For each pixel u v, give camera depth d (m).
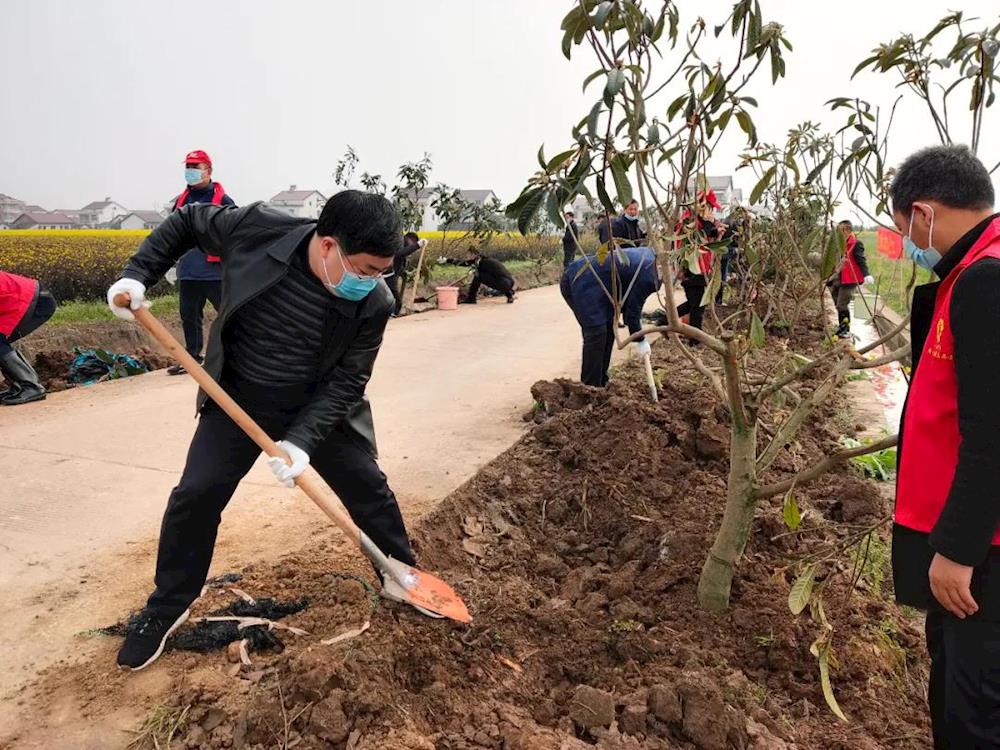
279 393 2.61
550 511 4.17
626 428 4.68
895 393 7.29
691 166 2.61
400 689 2.51
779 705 2.70
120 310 2.33
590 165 2.35
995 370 1.74
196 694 2.46
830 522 3.99
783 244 4.70
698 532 3.52
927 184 2.00
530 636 3.01
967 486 1.79
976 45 2.67
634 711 2.46
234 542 3.66
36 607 3.10
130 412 6.01
